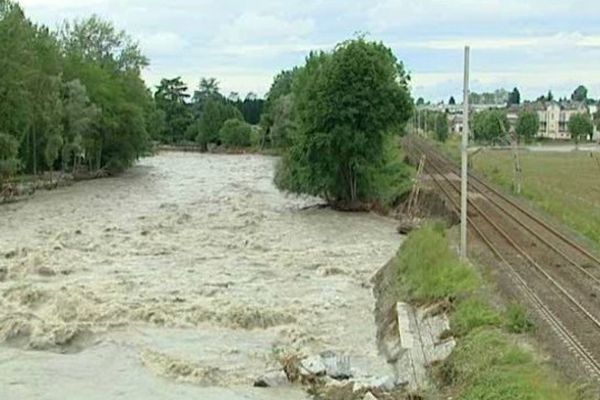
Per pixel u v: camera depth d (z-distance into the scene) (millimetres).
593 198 64875
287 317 34125
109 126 109500
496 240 44375
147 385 26047
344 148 70625
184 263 45219
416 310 32094
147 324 32812
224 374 27109
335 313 35312
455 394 22297
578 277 34188
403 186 73500
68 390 25438
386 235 57281
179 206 72438
